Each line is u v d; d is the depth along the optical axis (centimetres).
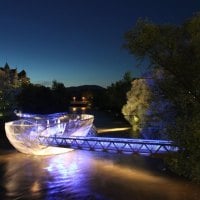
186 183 2469
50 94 8350
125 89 8044
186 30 2053
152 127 3769
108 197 2252
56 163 3278
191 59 2042
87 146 3359
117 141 3222
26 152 3709
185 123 2059
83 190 2414
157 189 2367
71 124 3956
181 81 2069
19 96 7494
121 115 8125
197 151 2005
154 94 2345
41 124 3753
